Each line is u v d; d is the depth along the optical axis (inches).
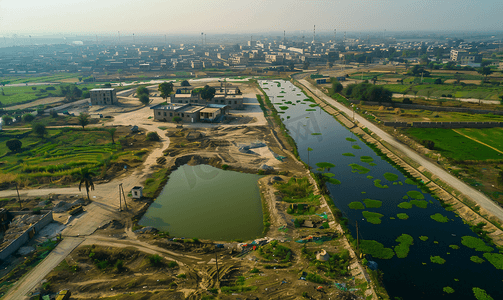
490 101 7263.8
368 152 4717.0
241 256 2314.2
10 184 3528.5
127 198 3243.1
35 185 3526.1
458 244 2519.7
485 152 4360.2
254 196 3346.5
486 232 2640.3
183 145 4837.6
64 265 2186.3
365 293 1889.8
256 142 4933.6
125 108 7514.8
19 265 2176.4
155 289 1946.4
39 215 2731.3
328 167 4124.0
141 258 2278.5
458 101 7327.8
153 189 3454.7
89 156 4461.1
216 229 2719.0
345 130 5885.8
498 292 2023.9
